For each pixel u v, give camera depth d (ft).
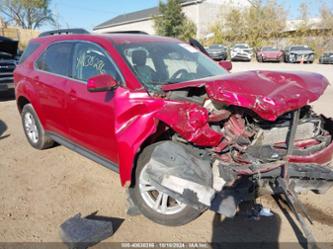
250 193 10.16
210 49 94.79
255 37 118.62
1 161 16.48
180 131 9.52
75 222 10.66
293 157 10.25
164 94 10.67
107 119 12.03
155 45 13.74
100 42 13.17
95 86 10.85
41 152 17.60
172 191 10.16
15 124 23.98
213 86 9.62
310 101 9.58
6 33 97.76
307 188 10.69
